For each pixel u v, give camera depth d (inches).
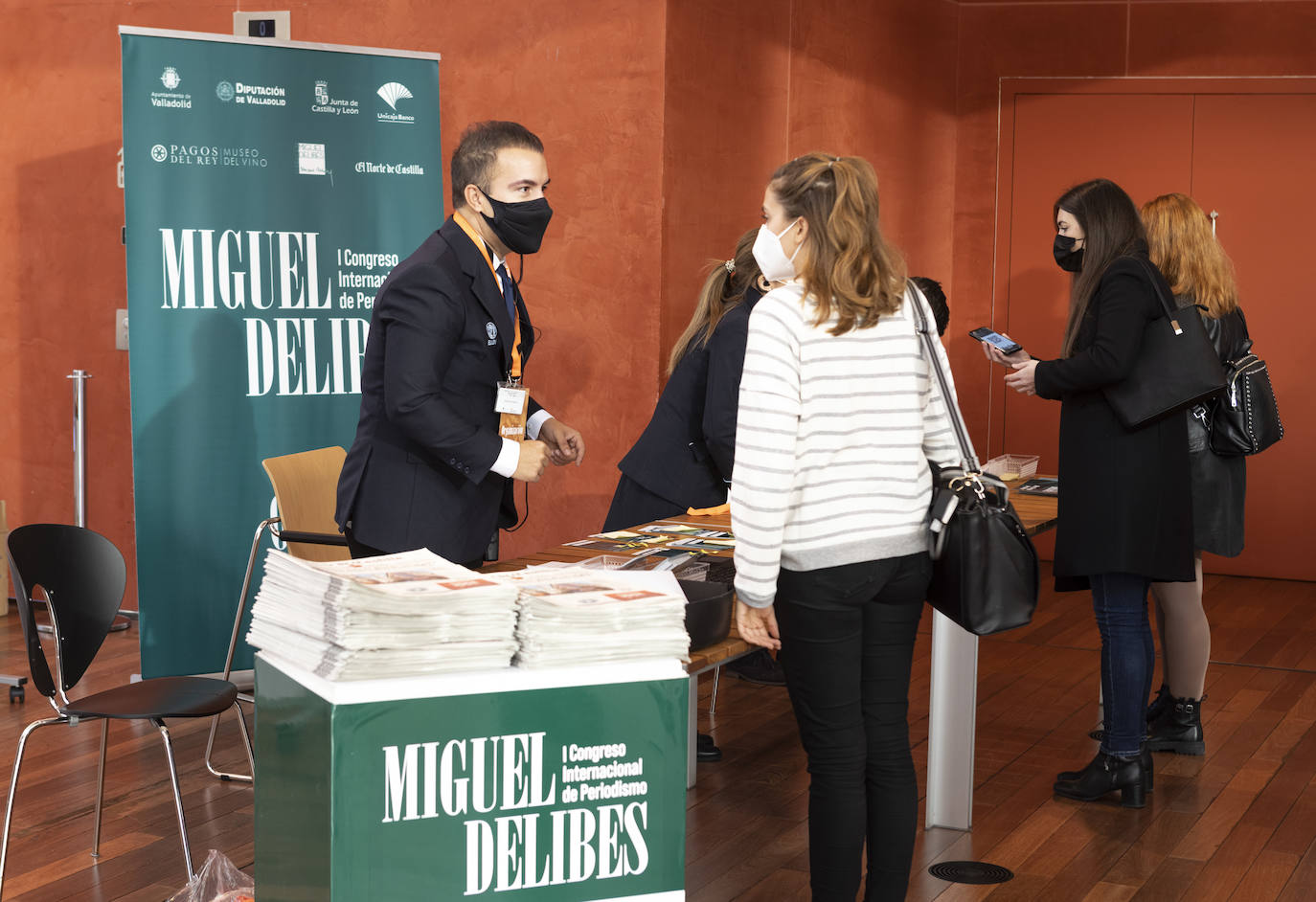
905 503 97.0
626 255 209.0
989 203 302.0
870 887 104.1
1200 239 164.2
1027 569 100.0
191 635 191.9
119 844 143.9
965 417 308.2
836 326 92.9
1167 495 144.2
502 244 120.6
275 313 191.6
